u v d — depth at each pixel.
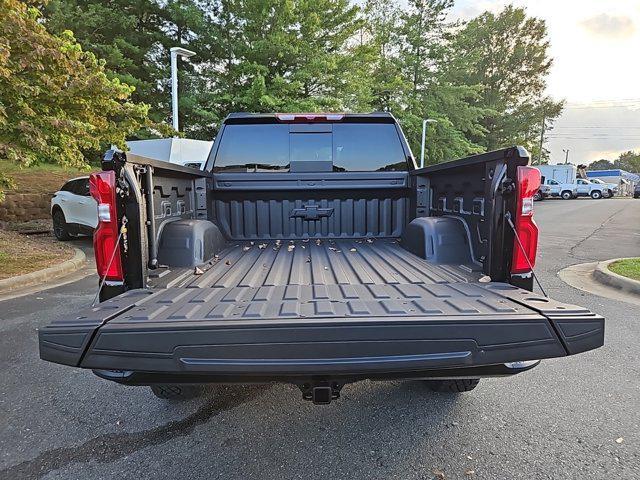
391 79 29.00
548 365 3.66
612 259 8.66
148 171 2.62
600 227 14.97
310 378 1.95
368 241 4.12
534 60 40.66
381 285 2.52
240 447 2.57
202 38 21.41
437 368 1.88
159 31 22.36
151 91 21.61
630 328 4.53
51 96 6.70
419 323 1.82
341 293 2.34
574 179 40.06
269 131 4.22
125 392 3.28
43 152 6.98
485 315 1.88
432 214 3.87
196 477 2.29
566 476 2.26
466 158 2.88
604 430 2.69
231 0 20.50
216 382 1.99
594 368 3.59
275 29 19.86
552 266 8.17
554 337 1.87
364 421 2.83
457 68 32.62
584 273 7.52
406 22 30.89
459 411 2.94
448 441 2.60
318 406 3.04
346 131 4.24
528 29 40.75
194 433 2.72
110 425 2.82
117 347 1.82
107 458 2.46
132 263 2.47
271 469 2.35
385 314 1.90
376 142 4.27
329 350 1.81
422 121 29.58
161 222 3.01
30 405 3.09
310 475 2.30
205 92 21.19
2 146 6.43
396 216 4.22
